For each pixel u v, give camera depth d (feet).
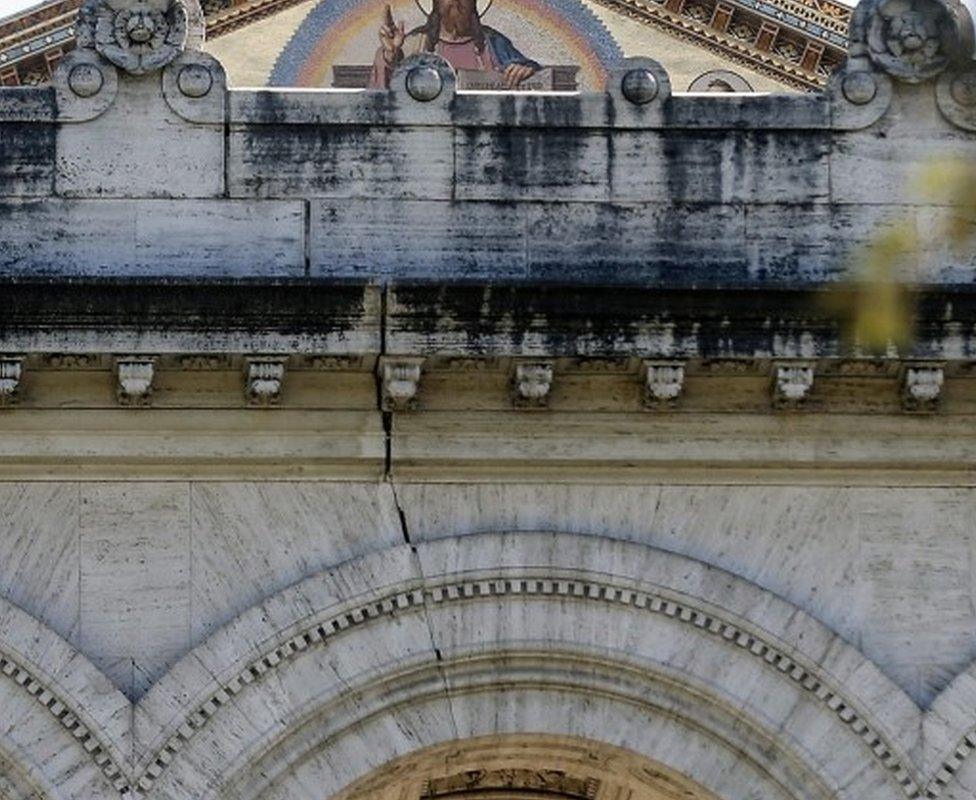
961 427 163.84
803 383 161.68
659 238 166.30
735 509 164.04
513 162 166.50
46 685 160.04
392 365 160.66
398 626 161.99
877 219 166.81
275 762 160.76
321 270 165.17
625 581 162.50
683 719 162.71
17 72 285.64
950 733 161.38
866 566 163.73
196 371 161.27
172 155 165.78
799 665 162.09
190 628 161.58
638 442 163.43
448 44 283.18
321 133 166.30
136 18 166.20
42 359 160.25
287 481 163.12
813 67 294.05
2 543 161.79
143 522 162.40
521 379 161.07
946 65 167.63
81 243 164.86
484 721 162.40
